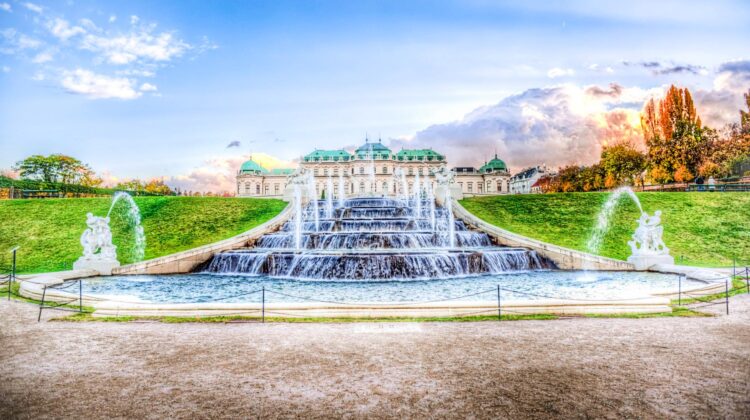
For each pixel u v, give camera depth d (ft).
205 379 28.58
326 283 81.82
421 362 31.73
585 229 133.80
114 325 44.01
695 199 152.97
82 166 321.52
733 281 70.79
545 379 28.19
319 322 44.83
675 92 284.20
